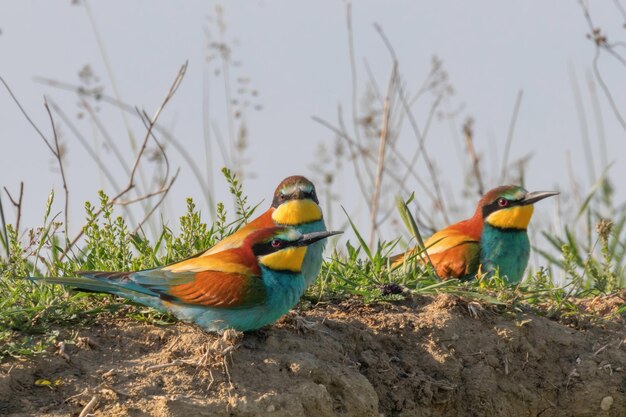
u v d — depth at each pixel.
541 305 12.44
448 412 11.09
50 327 10.46
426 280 12.59
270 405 9.65
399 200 13.25
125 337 10.43
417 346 11.27
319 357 10.57
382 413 10.71
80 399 9.43
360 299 11.93
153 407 9.38
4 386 9.47
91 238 12.16
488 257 14.87
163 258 12.39
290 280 10.67
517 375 11.39
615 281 13.88
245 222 13.58
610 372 11.59
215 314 10.48
